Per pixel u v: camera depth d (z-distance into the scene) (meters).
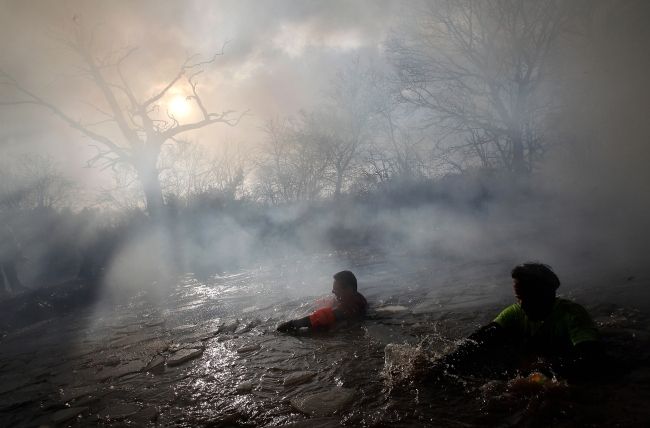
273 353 4.41
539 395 2.77
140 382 4.05
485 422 2.59
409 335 4.41
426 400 2.96
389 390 3.19
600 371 2.93
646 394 2.64
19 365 5.31
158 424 3.12
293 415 3.01
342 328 5.02
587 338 3.01
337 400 3.13
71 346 5.93
